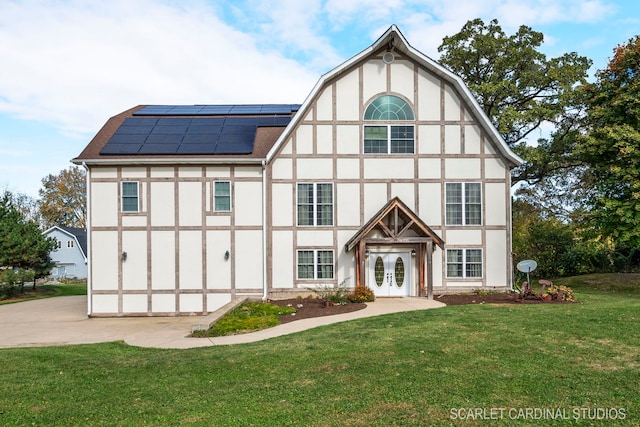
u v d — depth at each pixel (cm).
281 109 2428
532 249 2973
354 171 1955
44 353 1130
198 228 1917
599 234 2161
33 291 3291
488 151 1975
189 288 1903
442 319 1303
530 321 1220
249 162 1916
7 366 998
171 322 1736
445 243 1952
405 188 1961
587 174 2686
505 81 2531
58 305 2414
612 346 971
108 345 1269
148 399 741
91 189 1905
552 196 2992
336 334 1175
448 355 930
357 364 885
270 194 1938
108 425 642
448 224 1956
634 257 2792
